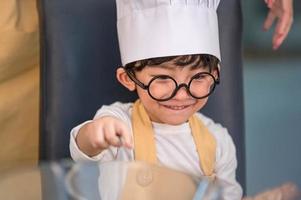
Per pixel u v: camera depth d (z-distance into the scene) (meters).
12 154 1.08
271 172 1.54
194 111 0.81
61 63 0.89
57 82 0.88
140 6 0.75
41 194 0.45
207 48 0.76
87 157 0.75
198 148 0.85
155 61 0.75
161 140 0.83
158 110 0.80
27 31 1.02
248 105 1.82
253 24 2.12
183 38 0.74
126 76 0.81
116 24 0.90
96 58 0.90
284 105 1.82
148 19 0.75
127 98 0.92
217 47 0.80
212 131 0.88
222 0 0.94
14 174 0.44
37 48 1.04
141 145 0.82
